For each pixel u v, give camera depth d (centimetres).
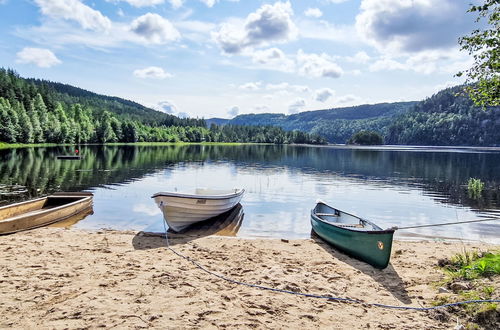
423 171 3809
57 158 4347
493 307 542
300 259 905
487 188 2538
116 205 1667
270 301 617
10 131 7369
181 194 1198
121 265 783
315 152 8500
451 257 890
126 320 523
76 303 575
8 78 10519
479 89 1048
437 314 572
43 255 838
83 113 11681
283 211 1664
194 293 637
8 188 2075
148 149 8169
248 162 4809
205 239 1087
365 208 1822
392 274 794
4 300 580
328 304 617
